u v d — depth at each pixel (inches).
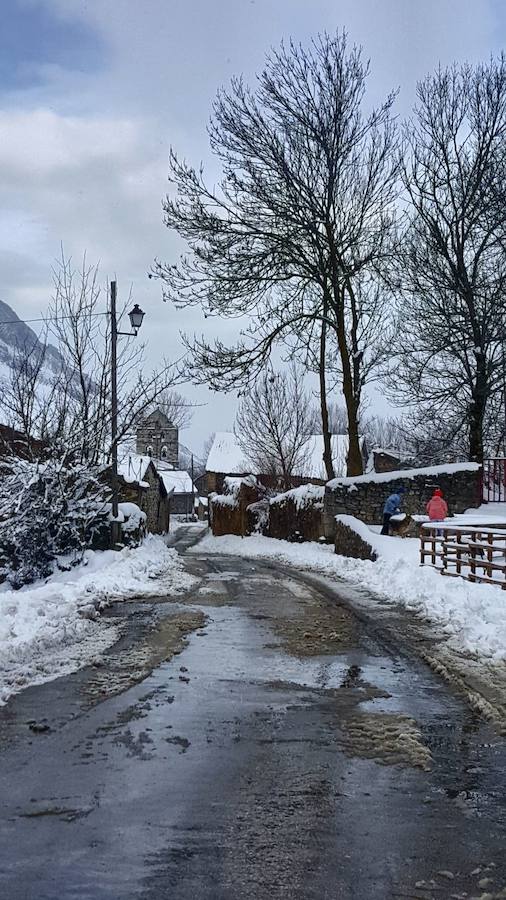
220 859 168.1
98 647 383.6
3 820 186.4
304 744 245.4
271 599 576.1
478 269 1187.9
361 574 737.0
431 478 1087.6
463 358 1179.9
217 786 209.5
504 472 1112.2
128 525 906.1
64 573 740.0
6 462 789.2
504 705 288.7
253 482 1747.0
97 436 822.5
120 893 153.3
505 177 1134.4
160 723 265.0
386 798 202.8
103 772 218.5
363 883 158.7
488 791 208.5
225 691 307.7
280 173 1131.9
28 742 244.1
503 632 404.8
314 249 1170.6
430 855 171.2
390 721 270.2
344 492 1136.8
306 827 184.4
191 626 448.8
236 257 1133.7
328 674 339.0
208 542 1740.9
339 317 1194.6
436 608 508.1
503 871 164.4
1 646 349.7
